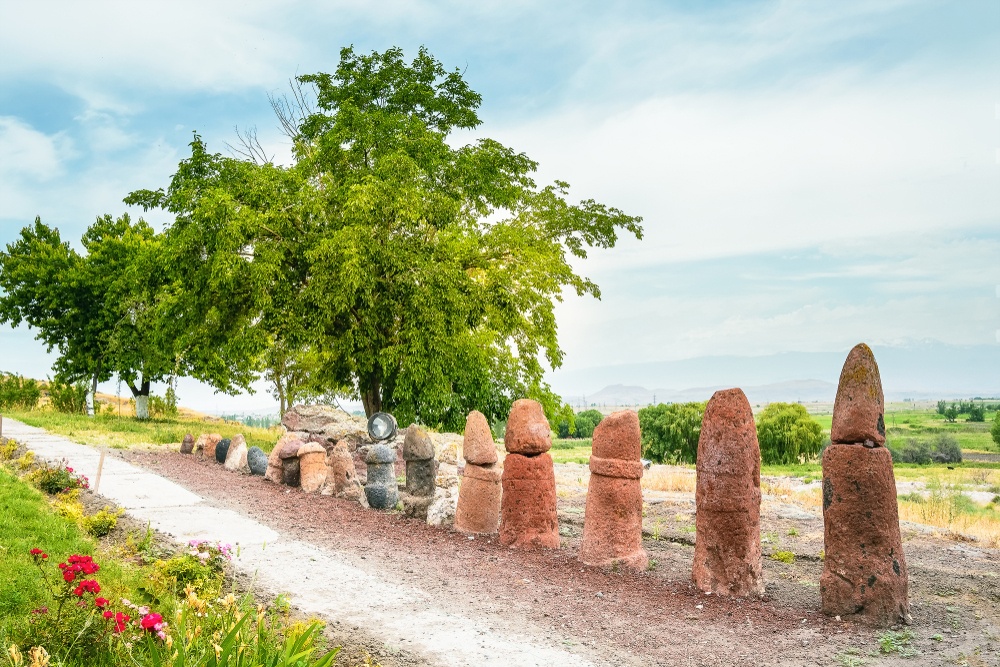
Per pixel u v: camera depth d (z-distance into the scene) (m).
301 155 26.88
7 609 6.48
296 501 13.95
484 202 26.95
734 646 7.27
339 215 22.48
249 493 14.26
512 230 25.36
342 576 8.77
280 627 6.89
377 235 22.42
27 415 27.81
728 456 9.15
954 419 103.25
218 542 9.08
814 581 10.02
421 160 23.75
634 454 10.28
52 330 34.00
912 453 49.16
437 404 23.00
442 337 21.48
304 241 22.00
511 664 6.39
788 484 24.48
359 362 23.22
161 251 23.55
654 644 7.27
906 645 7.38
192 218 22.20
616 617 8.05
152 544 9.51
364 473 17.52
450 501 12.98
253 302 22.08
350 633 6.95
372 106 25.19
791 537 13.04
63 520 9.67
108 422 27.78
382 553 10.30
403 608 7.77
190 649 5.33
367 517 12.99
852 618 8.09
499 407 26.14
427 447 14.39
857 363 8.38
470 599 8.37
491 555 10.61
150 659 5.29
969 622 8.14
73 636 5.62
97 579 7.56
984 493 23.95
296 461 15.82
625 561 10.02
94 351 33.94
